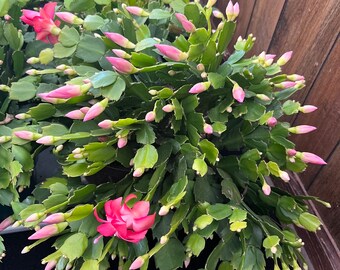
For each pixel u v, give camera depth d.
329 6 0.30
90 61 0.28
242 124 0.27
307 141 0.34
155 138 0.26
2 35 0.33
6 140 0.28
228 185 0.26
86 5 0.31
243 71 0.25
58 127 0.27
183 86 0.25
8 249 0.32
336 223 0.32
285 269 0.24
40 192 0.29
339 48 0.29
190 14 0.28
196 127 0.26
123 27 0.28
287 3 0.35
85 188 0.25
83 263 0.24
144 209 0.22
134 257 0.25
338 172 0.31
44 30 0.27
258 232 0.25
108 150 0.25
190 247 0.24
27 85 0.29
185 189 0.25
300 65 0.34
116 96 0.24
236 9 0.25
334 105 0.30
